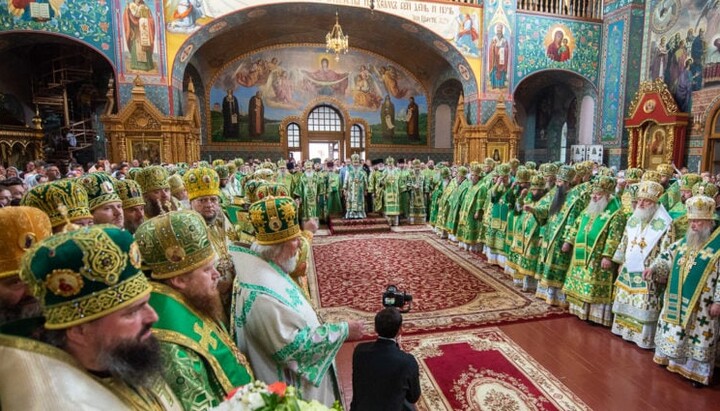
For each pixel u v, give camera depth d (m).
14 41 10.93
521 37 14.05
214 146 16.25
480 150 13.86
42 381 0.80
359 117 17.59
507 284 5.73
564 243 4.55
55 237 0.88
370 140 17.75
